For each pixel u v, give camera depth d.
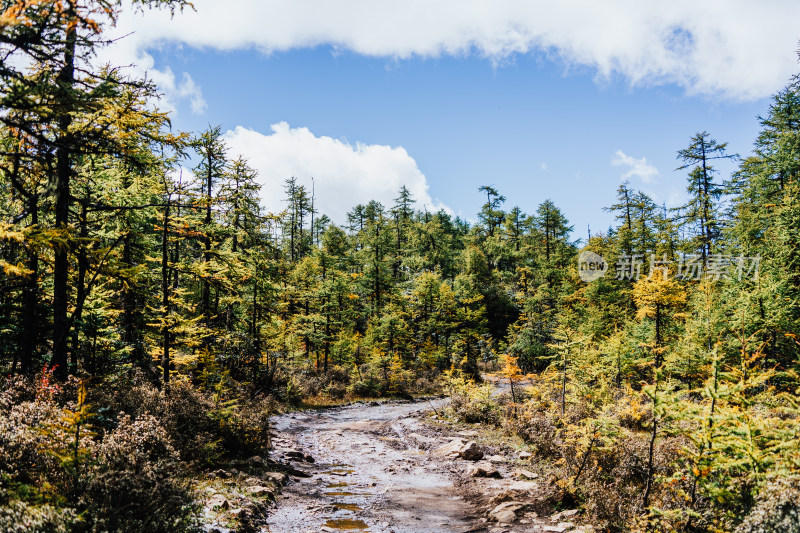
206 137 22.45
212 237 19.53
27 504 4.40
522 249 61.41
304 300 38.03
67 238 7.66
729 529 5.90
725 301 18.34
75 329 11.87
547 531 7.22
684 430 7.08
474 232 67.81
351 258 58.03
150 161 10.80
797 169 23.58
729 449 6.53
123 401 9.71
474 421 19.22
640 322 25.70
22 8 5.09
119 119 8.33
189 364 16.19
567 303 43.75
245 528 6.52
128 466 5.53
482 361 44.28
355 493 9.65
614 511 7.38
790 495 5.14
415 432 17.50
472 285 50.78
